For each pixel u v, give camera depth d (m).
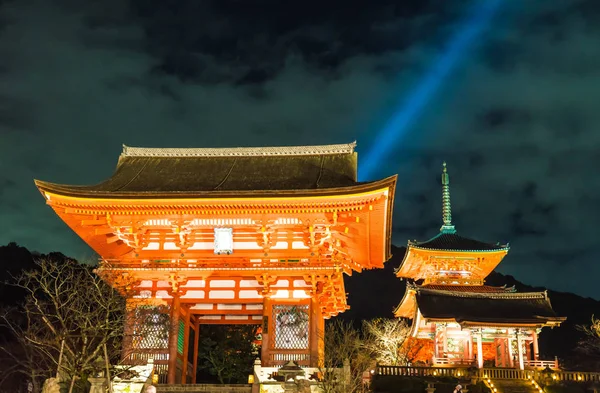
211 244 38.41
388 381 42.41
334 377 32.72
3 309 51.62
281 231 37.78
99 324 30.09
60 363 28.91
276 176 41.66
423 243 74.06
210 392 32.47
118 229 37.50
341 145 44.62
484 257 71.88
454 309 56.19
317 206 35.78
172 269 36.44
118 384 31.80
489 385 42.75
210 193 35.66
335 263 36.34
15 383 48.38
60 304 33.62
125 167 44.31
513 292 64.69
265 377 32.97
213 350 57.88
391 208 37.75
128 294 36.31
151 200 35.91
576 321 110.44
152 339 36.03
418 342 63.78
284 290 36.72
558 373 44.25
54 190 35.84
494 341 57.38
